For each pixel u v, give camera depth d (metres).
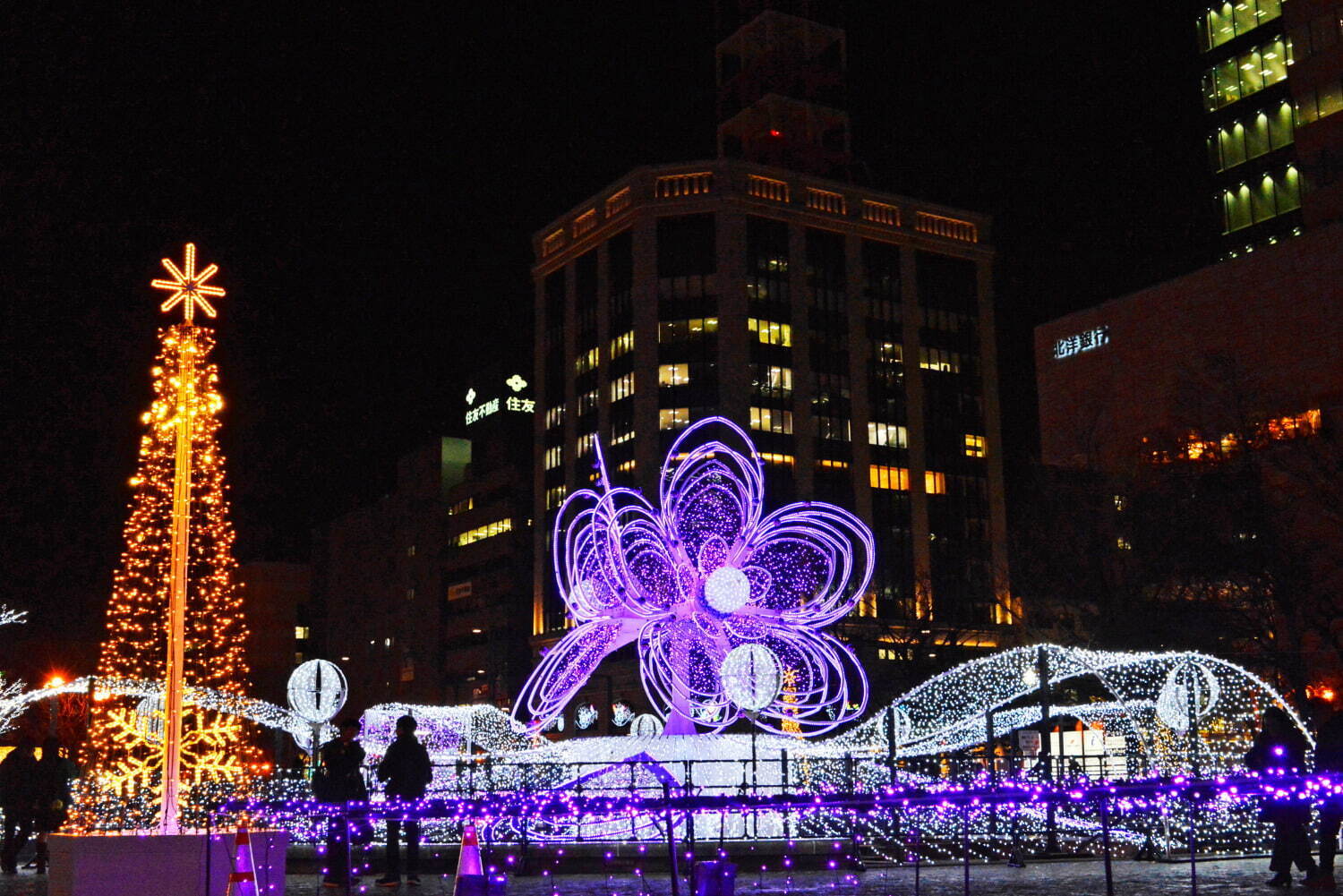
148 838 13.62
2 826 24.03
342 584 155.00
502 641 118.69
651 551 27.12
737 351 102.50
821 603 28.22
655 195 107.31
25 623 63.03
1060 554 47.19
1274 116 82.94
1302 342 72.12
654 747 25.11
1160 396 79.50
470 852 13.67
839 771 25.08
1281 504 46.31
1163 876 17.58
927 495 107.56
